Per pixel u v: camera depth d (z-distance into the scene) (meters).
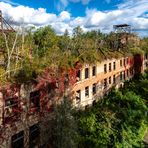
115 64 46.38
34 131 23.09
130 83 50.66
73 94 29.47
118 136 25.38
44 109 23.45
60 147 21.62
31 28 31.08
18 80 19.94
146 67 67.50
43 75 23.16
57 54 27.81
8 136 19.34
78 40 37.47
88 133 25.02
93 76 36.72
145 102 39.69
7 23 22.66
